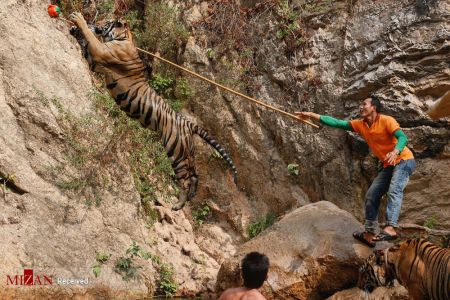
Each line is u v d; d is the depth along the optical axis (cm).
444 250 668
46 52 990
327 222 829
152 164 1084
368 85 1010
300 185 1077
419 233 873
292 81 1095
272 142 1102
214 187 1112
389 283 723
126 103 779
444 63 954
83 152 955
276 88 1111
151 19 1178
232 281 827
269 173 1094
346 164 1038
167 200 1077
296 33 1109
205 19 1168
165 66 1170
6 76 925
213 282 944
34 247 830
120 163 1008
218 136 1124
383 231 736
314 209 873
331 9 1091
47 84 961
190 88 1146
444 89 953
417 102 967
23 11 1001
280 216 1070
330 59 1073
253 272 434
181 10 1189
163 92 1161
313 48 1091
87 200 927
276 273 800
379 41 1014
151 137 1091
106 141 1002
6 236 814
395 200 736
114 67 760
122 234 945
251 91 1120
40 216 863
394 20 1003
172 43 1169
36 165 895
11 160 870
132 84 775
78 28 742
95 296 852
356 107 1030
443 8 963
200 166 1123
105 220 934
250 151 1106
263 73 1124
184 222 1062
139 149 1073
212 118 1129
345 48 1052
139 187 1038
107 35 770
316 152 1059
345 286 789
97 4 1199
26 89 928
